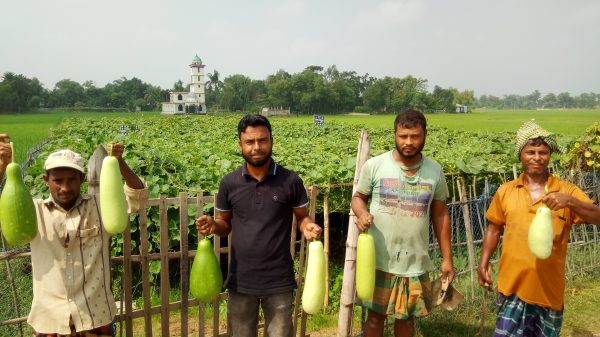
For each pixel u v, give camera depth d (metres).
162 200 4.35
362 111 160.00
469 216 6.84
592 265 7.50
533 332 4.21
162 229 4.38
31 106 149.75
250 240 3.81
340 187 7.56
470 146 15.33
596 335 5.71
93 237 3.53
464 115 137.62
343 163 9.93
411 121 3.98
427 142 17.67
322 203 7.54
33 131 49.53
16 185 3.14
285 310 3.90
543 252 3.71
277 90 150.88
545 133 4.04
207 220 3.71
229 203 3.96
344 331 4.82
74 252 3.45
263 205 3.80
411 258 4.28
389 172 4.27
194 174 8.91
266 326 3.97
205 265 3.70
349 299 4.75
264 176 3.83
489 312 6.16
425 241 4.34
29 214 3.14
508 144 15.41
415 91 160.88
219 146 16.66
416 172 4.25
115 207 3.29
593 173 8.47
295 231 5.04
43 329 3.42
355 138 24.42
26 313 5.90
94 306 3.52
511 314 4.25
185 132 28.03
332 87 155.12
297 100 150.12
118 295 6.71
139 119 42.84
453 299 4.53
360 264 3.88
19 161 22.19
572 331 5.80
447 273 4.39
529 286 4.09
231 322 4.04
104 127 29.20
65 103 175.25
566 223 4.02
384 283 4.35
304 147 16.73
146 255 4.35
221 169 9.45
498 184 8.83
